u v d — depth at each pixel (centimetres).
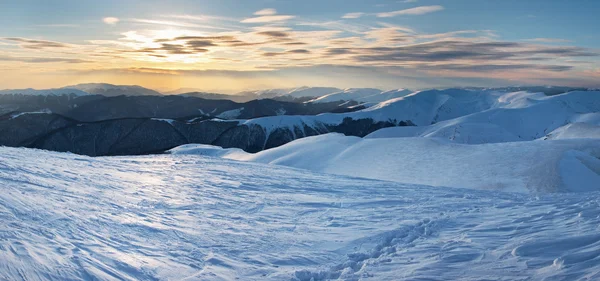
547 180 3194
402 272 670
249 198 1542
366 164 4750
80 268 570
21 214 786
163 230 920
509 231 906
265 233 989
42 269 530
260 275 677
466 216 1170
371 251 837
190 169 2469
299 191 1819
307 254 820
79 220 855
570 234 788
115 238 788
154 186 1641
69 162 2080
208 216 1156
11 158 1772
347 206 1448
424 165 4266
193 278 629
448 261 712
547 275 587
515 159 3900
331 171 4775
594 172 3441
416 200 1580
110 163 2403
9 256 540
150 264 666
